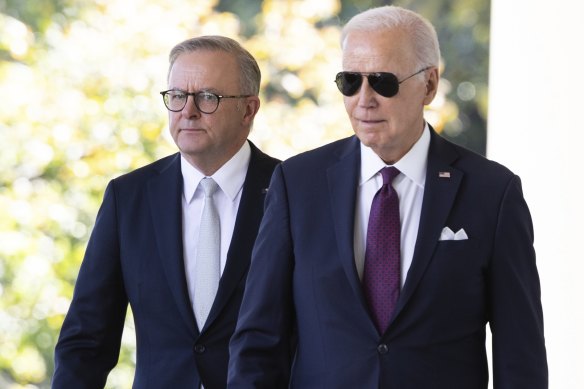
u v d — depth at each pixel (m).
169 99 10.10
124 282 10.18
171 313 9.88
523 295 8.34
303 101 25.95
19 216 23.59
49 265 23.73
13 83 23.78
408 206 8.46
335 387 8.23
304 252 8.50
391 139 8.21
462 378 8.24
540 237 12.34
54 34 24.36
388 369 8.12
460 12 34.41
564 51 12.19
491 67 14.89
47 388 24.38
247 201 10.10
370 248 8.34
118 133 23.86
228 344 9.81
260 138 25.12
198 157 10.09
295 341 9.30
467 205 8.39
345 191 8.52
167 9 24.55
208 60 10.05
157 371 9.88
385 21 8.20
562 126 12.12
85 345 10.15
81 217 24.00
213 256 10.02
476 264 8.30
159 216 10.11
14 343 23.84
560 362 11.77
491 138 14.66
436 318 8.19
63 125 23.78
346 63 8.23
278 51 26.08
